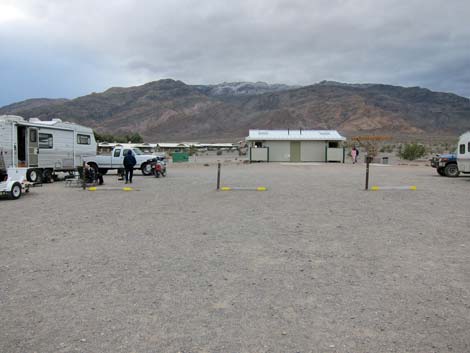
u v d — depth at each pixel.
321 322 4.27
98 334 4.03
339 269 6.05
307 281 5.52
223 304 4.75
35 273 5.90
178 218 10.31
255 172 28.47
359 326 4.17
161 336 3.98
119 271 5.98
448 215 10.58
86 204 12.95
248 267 6.16
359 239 7.94
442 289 5.20
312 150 47.78
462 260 6.50
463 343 3.82
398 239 7.93
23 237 8.21
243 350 3.72
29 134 19.94
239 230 8.83
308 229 8.89
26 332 4.08
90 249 7.24
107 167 26.50
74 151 23.84
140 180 22.20
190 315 4.45
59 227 9.21
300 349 3.72
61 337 3.97
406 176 24.30
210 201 13.37
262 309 4.60
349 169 32.12
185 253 6.96
